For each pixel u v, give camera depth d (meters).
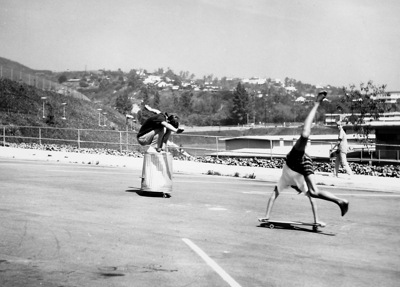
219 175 21.08
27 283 6.36
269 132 190.88
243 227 10.26
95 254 7.82
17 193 13.41
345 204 9.59
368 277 7.13
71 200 12.66
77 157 24.95
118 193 14.16
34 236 8.80
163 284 6.50
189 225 10.24
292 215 11.84
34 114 83.38
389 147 51.62
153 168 13.81
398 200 15.06
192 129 193.38
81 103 102.00
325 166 28.19
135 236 9.09
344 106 56.25
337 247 8.84
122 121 104.44
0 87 90.50
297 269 7.41
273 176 19.94
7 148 28.58
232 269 7.27
